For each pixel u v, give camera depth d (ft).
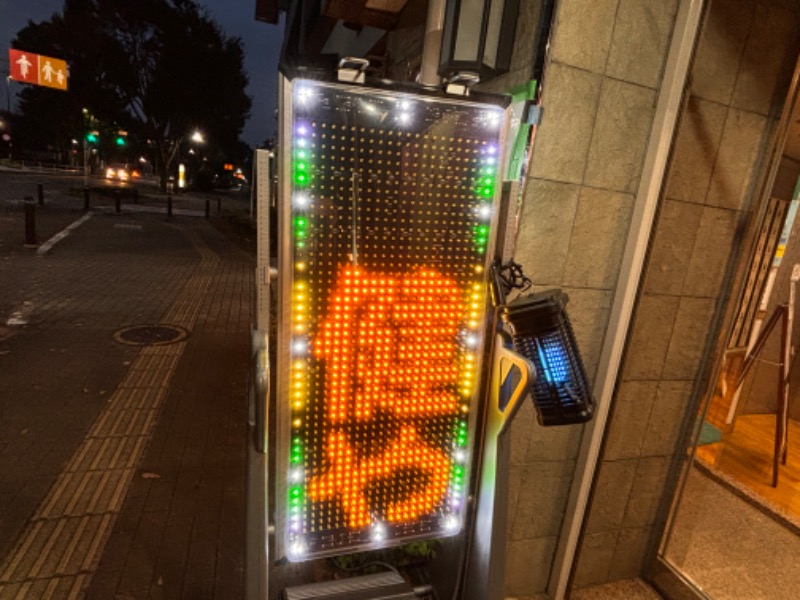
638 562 8.55
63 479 10.24
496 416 5.32
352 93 4.53
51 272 28.19
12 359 15.97
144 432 12.34
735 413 14.12
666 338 7.44
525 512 7.57
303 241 4.71
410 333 5.30
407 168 4.90
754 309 12.55
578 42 5.94
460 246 5.28
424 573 7.37
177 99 100.73
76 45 90.74
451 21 5.89
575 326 6.99
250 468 4.51
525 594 8.05
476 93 4.82
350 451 5.33
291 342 4.81
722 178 7.01
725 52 6.53
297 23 20.49
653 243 6.70
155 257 36.58
